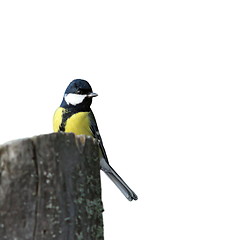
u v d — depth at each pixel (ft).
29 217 20.95
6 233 20.63
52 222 21.42
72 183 22.44
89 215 23.50
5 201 20.75
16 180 20.89
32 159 21.21
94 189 24.17
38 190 21.24
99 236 24.47
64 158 22.21
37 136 21.50
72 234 22.20
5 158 20.90
